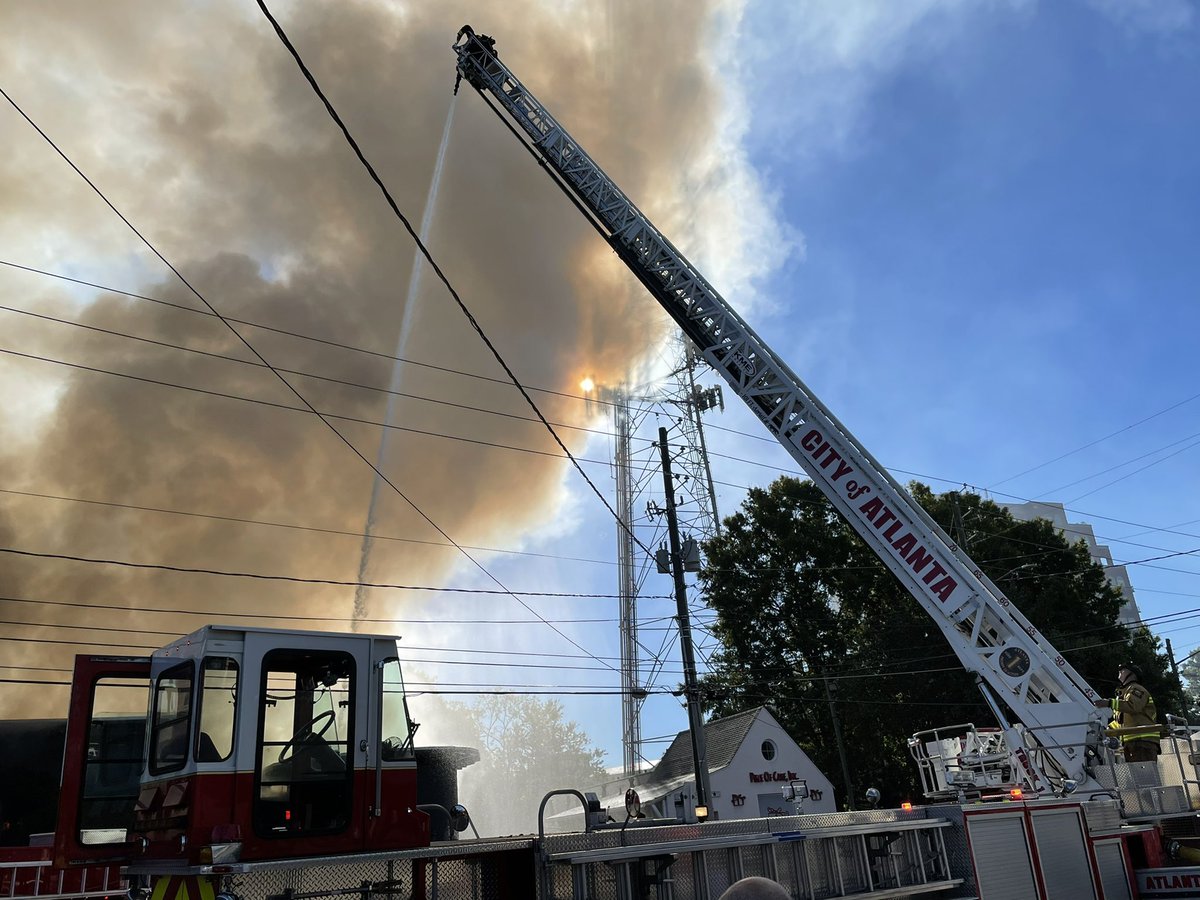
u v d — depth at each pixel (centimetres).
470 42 1716
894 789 3219
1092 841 871
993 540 3344
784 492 3672
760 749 3200
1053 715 1134
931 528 1296
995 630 1224
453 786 898
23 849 874
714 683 3528
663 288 1546
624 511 2712
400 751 572
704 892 629
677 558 2220
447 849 539
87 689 630
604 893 591
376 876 529
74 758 617
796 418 1403
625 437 2856
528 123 1677
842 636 3409
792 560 3556
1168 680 3166
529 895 572
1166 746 1146
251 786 516
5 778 1084
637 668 2502
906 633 3183
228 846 479
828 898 696
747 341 1465
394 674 590
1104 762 1102
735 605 3569
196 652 543
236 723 524
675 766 3531
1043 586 3247
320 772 542
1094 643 3103
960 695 3073
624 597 2584
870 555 3444
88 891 877
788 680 3400
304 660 559
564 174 1641
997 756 1153
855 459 1348
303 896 500
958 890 762
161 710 582
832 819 733
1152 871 893
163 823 537
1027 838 812
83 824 614
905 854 756
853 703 3219
